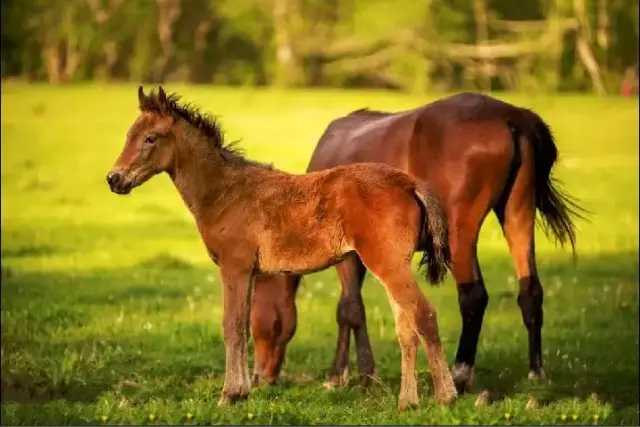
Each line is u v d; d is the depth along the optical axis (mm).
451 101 12016
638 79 54000
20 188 28891
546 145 12008
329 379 12328
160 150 10430
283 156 32812
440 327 15992
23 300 17125
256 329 12250
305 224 10078
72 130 37875
